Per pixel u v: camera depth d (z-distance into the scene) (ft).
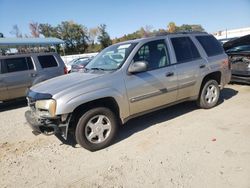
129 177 10.66
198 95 18.04
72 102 12.36
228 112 17.76
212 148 12.46
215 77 19.26
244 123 15.34
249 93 22.79
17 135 17.31
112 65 14.80
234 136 13.60
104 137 13.73
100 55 17.35
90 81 13.25
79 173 11.43
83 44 217.56
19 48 94.12
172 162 11.50
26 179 11.37
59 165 12.37
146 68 13.80
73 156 13.19
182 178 10.18
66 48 210.79
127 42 16.19
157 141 13.97
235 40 26.35
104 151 13.41
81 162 12.44
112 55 15.75
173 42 16.67
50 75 29.07
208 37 19.08
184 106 20.16
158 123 16.87
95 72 14.83
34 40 88.07
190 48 17.49
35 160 13.15
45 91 13.14
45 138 16.19
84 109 13.10
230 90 24.80
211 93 18.88
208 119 16.69
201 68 17.53
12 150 14.70
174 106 20.43
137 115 15.06
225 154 11.73
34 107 13.61
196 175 10.29
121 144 14.07
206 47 18.51
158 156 12.21
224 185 9.46
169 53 16.22
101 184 10.39
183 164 11.23
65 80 14.37
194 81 17.26
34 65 28.04
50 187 10.59
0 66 25.73
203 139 13.60
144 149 13.14
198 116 17.49
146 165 11.49
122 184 10.21
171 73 15.87
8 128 19.20
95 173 11.28
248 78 23.80
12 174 11.93
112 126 13.84
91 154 13.20
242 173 10.09
